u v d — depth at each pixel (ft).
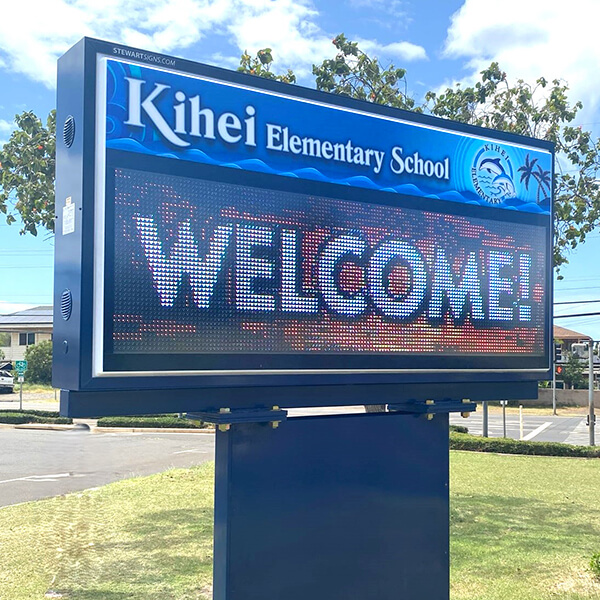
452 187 17.65
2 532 25.03
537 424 100.01
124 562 21.35
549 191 19.67
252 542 14.15
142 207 12.98
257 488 14.30
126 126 12.89
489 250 18.24
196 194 13.64
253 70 33.01
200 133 13.76
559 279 38.78
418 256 16.87
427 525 16.66
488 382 18.06
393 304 16.34
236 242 14.08
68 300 12.73
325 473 15.21
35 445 55.98
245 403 14.33
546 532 25.96
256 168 14.46
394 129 16.71
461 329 17.51
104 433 68.33
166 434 67.56
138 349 12.80
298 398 15.06
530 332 18.88
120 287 12.66
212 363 13.65
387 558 15.94
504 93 37.24
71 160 12.85
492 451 52.39
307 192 15.17
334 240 15.49
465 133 18.03
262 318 14.35
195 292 13.51
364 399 16.08
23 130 30.19
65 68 13.28
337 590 15.17
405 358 16.43
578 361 149.07
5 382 125.49
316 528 14.99
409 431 16.61
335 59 34.50
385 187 16.43
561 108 36.78
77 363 12.30
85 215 12.39
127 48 13.03
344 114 15.87
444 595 16.80
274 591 14.33
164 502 30.40
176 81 13.52
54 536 24.43
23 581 19.47
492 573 20.68
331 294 15.37
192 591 18.66
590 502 32.04
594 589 19.11
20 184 30.45
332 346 15.31
